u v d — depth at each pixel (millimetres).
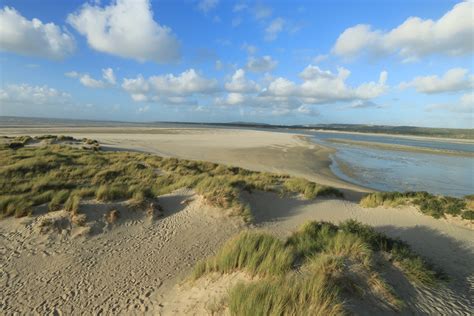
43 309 4961
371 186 21484
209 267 5570
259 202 11133
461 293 4797
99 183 13320
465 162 36656
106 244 7328
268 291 3822
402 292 4336
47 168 15391
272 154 35750
